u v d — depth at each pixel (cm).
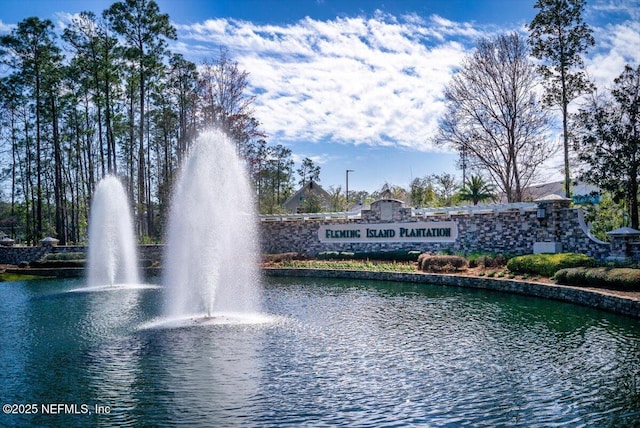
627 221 2280
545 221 1958
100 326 1112
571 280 1409
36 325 1136
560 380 711
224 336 986
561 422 572
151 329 1060
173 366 793
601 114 1984
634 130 1931
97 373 763
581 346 886
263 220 2762
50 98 3475
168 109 3722
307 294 1592
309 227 2680
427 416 592
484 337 968
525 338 954
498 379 719
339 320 1142
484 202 3253
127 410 621
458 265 1920
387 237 2466
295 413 604
